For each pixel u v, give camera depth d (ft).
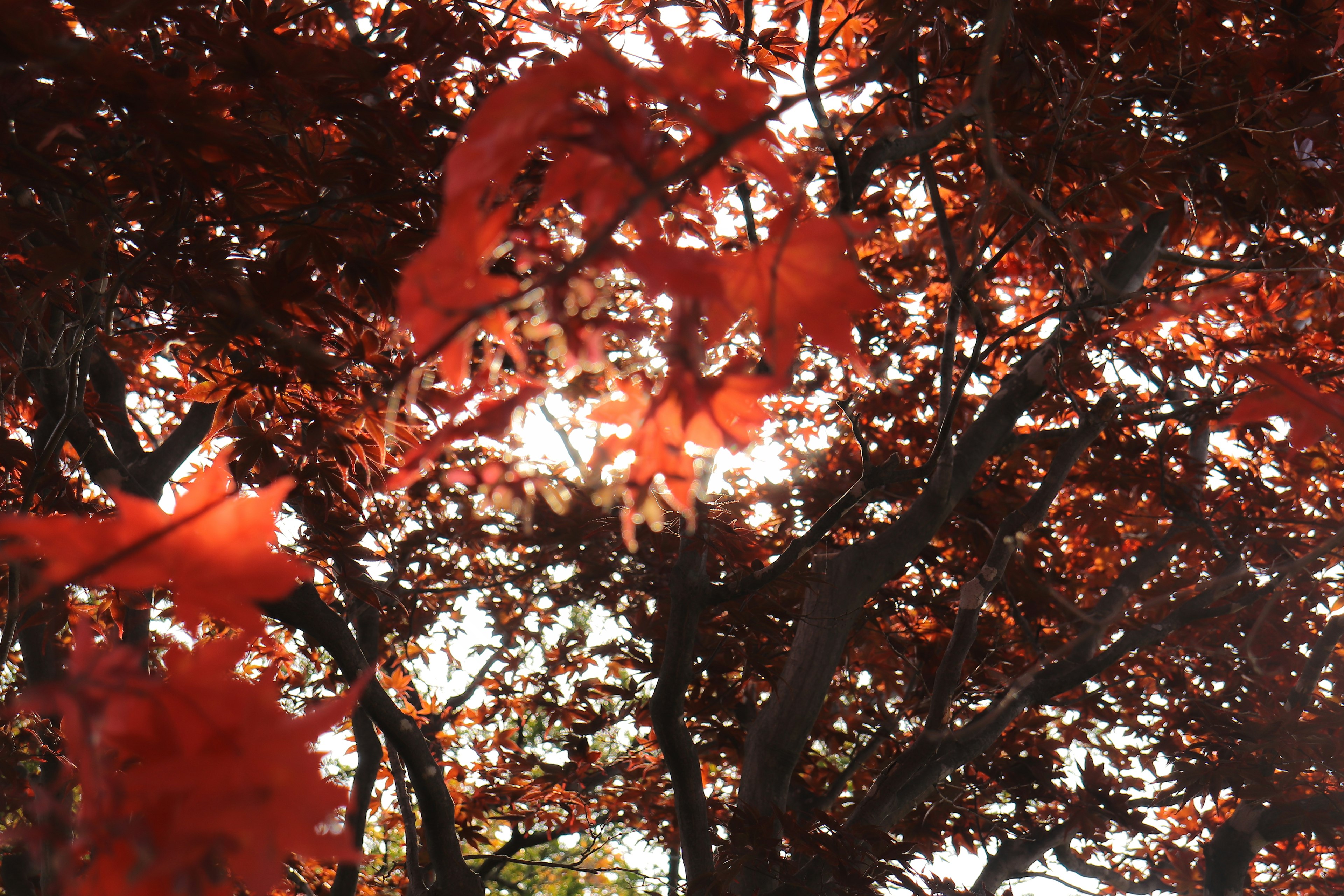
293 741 1.74
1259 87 13.55
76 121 7.12
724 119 1.84
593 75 1.76
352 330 11.56
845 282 2.15
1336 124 13.26
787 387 2.27
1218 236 18.45
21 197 9.46
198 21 7.89
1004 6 2.60
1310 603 24.53
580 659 29.86
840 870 16.71
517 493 3.68
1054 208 13.83
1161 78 14.35
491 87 13.17
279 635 25.07
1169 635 25.79
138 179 9.10
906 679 27.43
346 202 9.98
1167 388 21.39
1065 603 3.94
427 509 26.09
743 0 14.49
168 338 11.33
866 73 2.01
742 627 22.08
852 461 30.71
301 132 10.71
